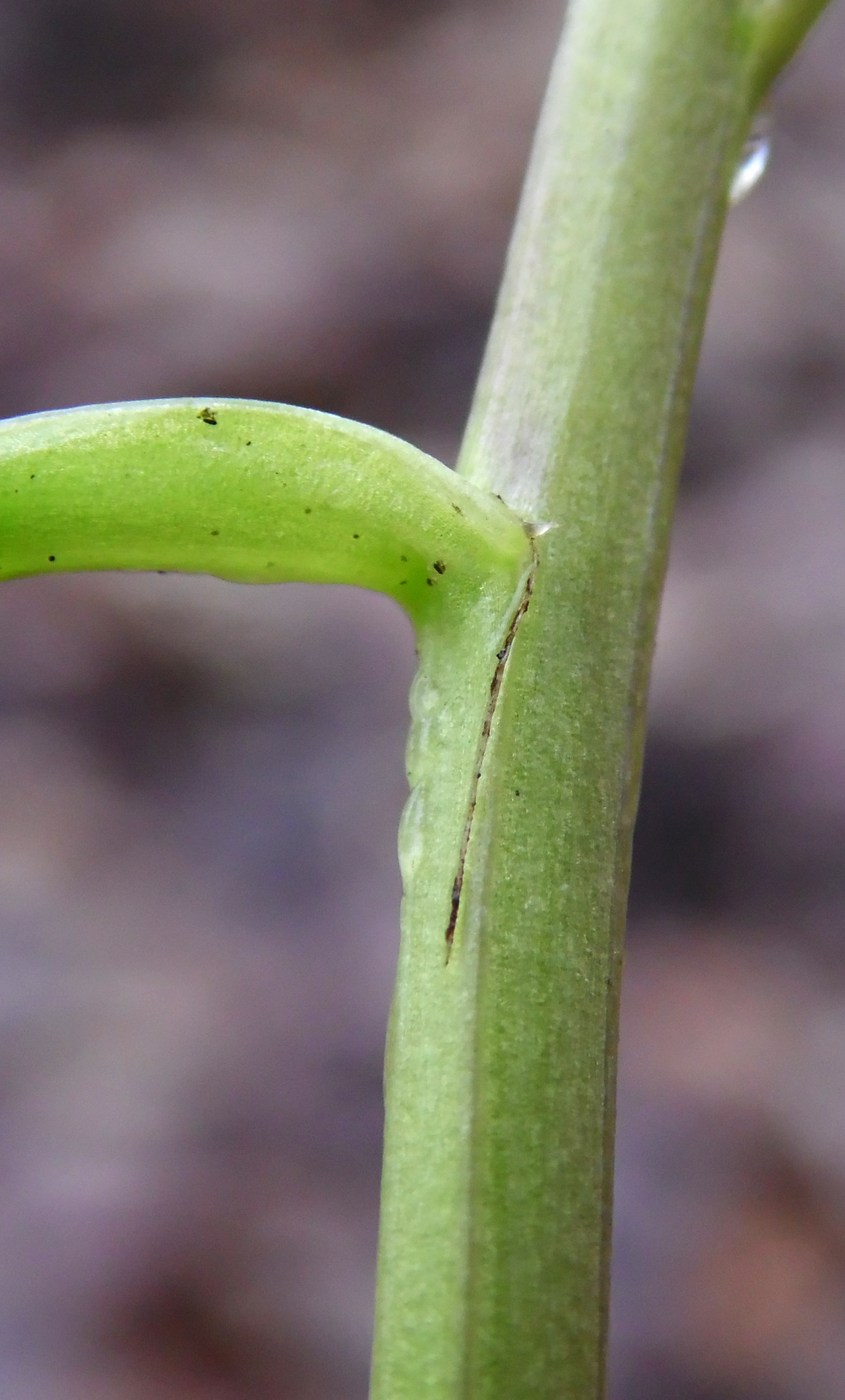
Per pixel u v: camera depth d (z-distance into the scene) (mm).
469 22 756
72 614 492
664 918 380
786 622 423
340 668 470
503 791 109
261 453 108
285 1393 299
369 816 421
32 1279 315
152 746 456
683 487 485
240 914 400
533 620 110
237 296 587
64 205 664
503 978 109
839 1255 311
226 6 789
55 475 107
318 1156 338
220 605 491
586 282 115
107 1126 344
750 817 390
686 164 117
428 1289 108
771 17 118
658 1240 318
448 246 600
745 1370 295
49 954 387
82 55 766
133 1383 298
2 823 426
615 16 118
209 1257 318
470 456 114
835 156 585
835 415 493
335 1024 367
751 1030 350
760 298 537
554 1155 109
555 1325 109
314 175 656
